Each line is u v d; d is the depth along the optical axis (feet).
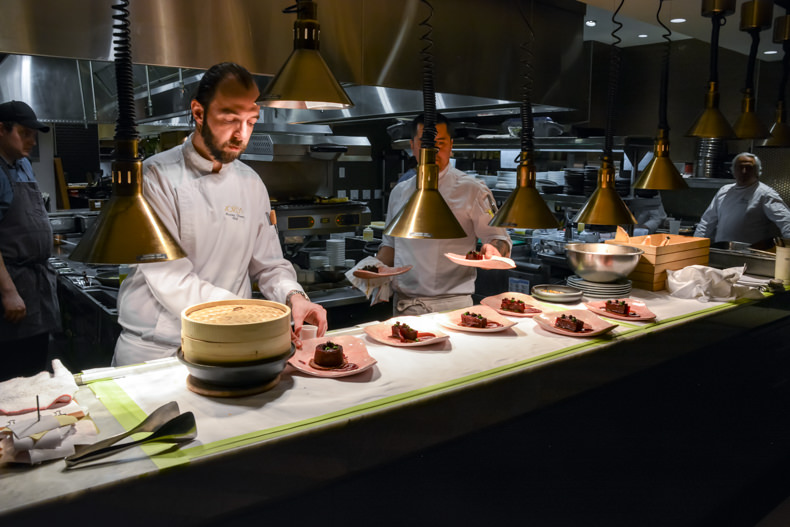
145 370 5.95
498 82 11.27
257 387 5.36
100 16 7.02
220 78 6.28
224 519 4.35
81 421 4.60
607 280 9.45
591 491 8.05
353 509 5.54
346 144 13.12
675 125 19.49
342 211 12.84
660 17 12.05
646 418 8.75
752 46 10.46
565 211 18.85
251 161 12.19
